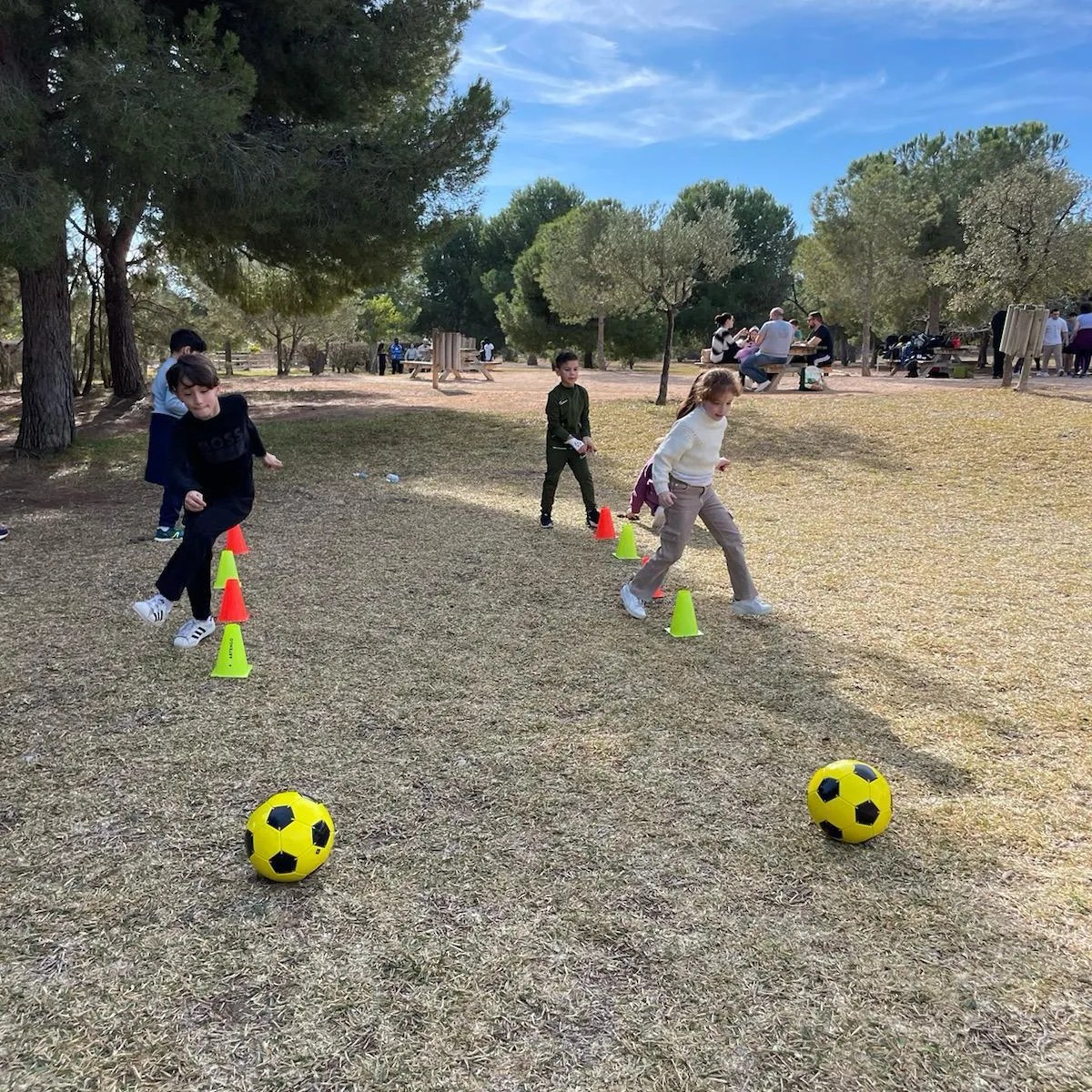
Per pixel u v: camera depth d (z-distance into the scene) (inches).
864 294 930.7
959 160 1429.6
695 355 2086.6
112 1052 87.0
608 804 135.6
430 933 105.6
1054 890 116.3
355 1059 86.7
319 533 313.7
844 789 125.4
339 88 474.0
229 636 182.4
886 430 520.7
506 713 167.5
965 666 196.1
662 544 219.8
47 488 394.3
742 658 199.2
